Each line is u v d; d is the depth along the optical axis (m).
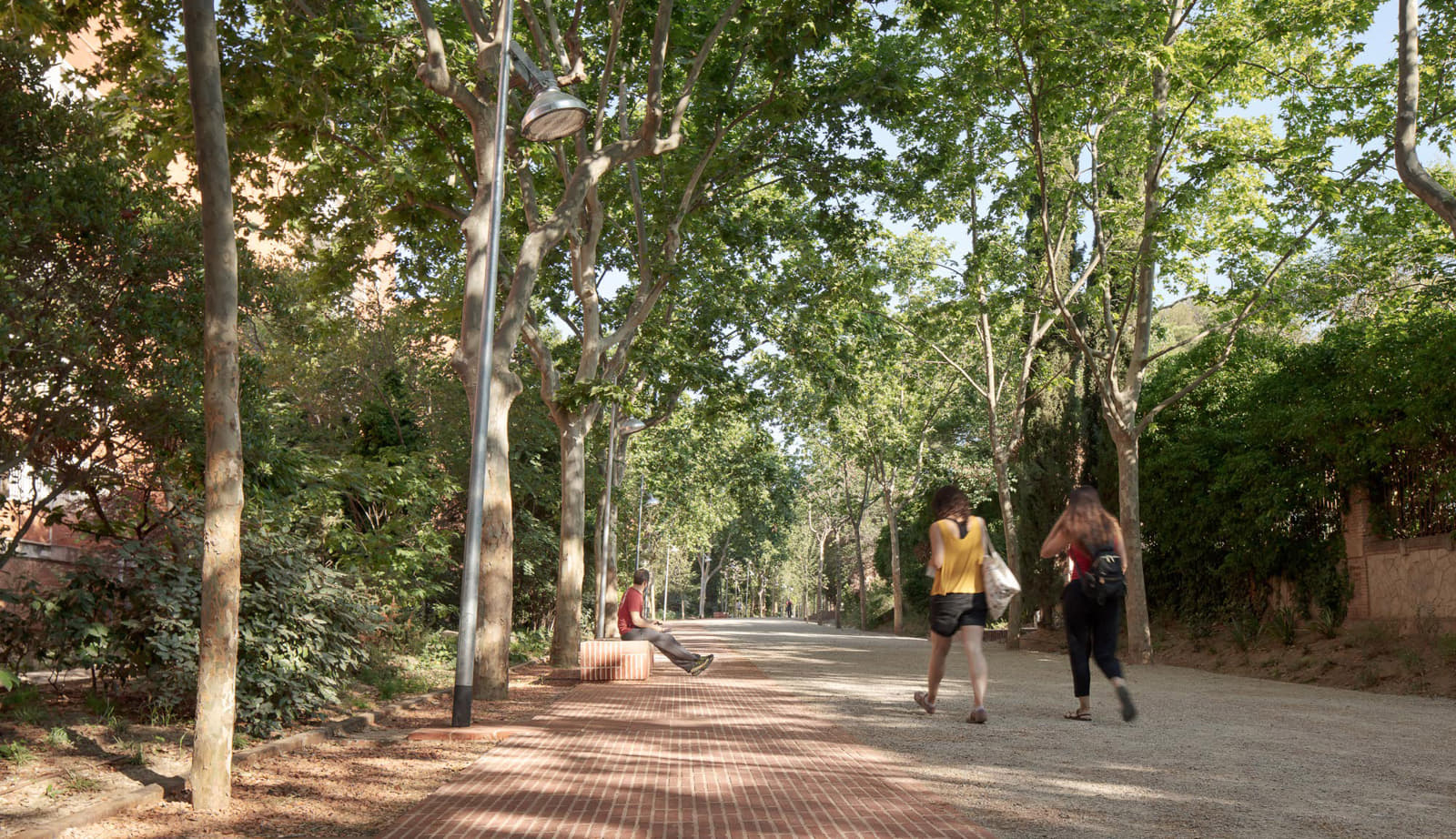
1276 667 18.61
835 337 24.81
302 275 21.75
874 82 17.80
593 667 15.15
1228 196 21.91
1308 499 20.05
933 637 9.72
